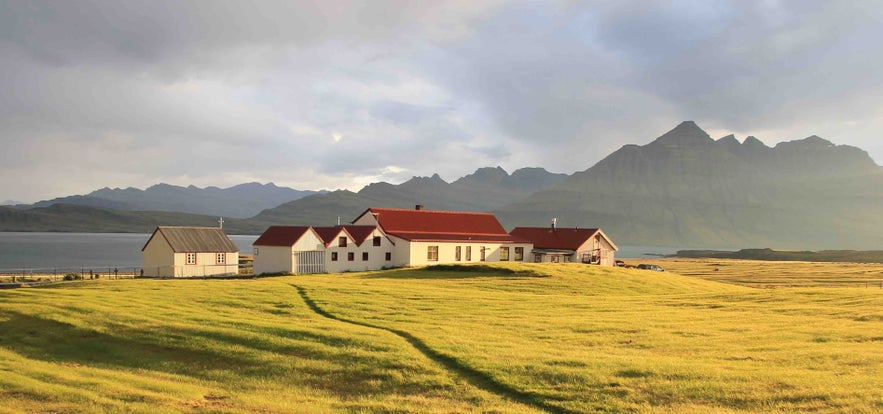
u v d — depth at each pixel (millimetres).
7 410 20250
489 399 21359
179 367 27016
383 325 34562
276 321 35406
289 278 66812
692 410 19422
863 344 28469
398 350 27516
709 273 143875
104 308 39312
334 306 41844
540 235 105875
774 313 38875
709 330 32781
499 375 23406
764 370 23453
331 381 24109
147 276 85812
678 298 48312
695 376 22625
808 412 18969
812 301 43969
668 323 35062
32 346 31547
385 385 23281
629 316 38094
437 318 37344
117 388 23219
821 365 24266
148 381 24562
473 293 50094
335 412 20359
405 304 43094
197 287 53156
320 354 27328
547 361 24984
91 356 29438
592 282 62562
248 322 34219
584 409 19891
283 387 23672
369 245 87688
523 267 72188
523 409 20219
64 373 25656
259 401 21734
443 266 75812
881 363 24344
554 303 44406
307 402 21656
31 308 39531
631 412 19453
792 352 26766
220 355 28109
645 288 61094
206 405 21234
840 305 41719
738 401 20203
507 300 45875
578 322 35438
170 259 85562
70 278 84938
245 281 61750
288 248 82125
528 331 32719
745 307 41812
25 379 24141
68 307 39688
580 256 100562
